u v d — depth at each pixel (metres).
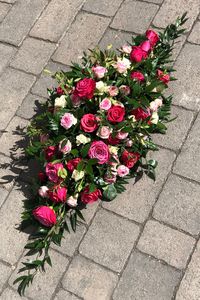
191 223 0.91
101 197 0.97
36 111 1.12
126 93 0.94
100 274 0.90
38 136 1.07
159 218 0.92
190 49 1.10
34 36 1.24
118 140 0.92
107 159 0.89
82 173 0.89
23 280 0.90
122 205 0.95
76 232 0.95
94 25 1.21
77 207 0.97
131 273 0.89
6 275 0.95
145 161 0.98
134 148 0.93
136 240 0.91
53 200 0.91
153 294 0.86
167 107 1.00
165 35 1.07
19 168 1.05
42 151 0.94
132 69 0.98
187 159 0.97
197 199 0.92
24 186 1.03
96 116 0.90
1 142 1.10
